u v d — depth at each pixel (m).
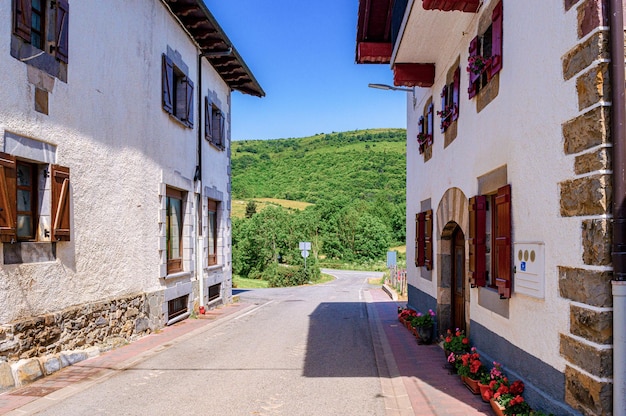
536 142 4.79
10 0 6.38
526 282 4.95
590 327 3.84
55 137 7.23
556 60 4.38
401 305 17.12
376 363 7.89
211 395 6.06
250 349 8.95
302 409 5.57
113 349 8.65
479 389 5.97
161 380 6.74
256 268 38.41
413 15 7.83
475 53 6.92
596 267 3.79
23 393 6.03
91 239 8.17
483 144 6.57
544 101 4.61
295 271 33.50
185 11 11.40
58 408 5.52
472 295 7.27
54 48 7.15
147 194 10.23
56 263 7.27
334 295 22.39
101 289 8.49
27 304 6.66
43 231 7.08
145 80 10.11
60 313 7.29
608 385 3.72
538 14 4.75
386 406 5.70
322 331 11.16
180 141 12.06
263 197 112.94
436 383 6.63
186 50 12.43
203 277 13.70
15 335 6.34
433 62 9.98
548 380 4.56
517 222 5.24
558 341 4.36
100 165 8.44
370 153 146.88
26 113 6.64
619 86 3.69
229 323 12.23
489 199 6.63
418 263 11.27
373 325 12.22
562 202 4.28
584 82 3.94
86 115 8.03
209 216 14.95
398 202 94.44
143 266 10.07
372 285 30.95
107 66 8.66
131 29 9.51
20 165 6.84
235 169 144.50
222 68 15.11
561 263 4.30
